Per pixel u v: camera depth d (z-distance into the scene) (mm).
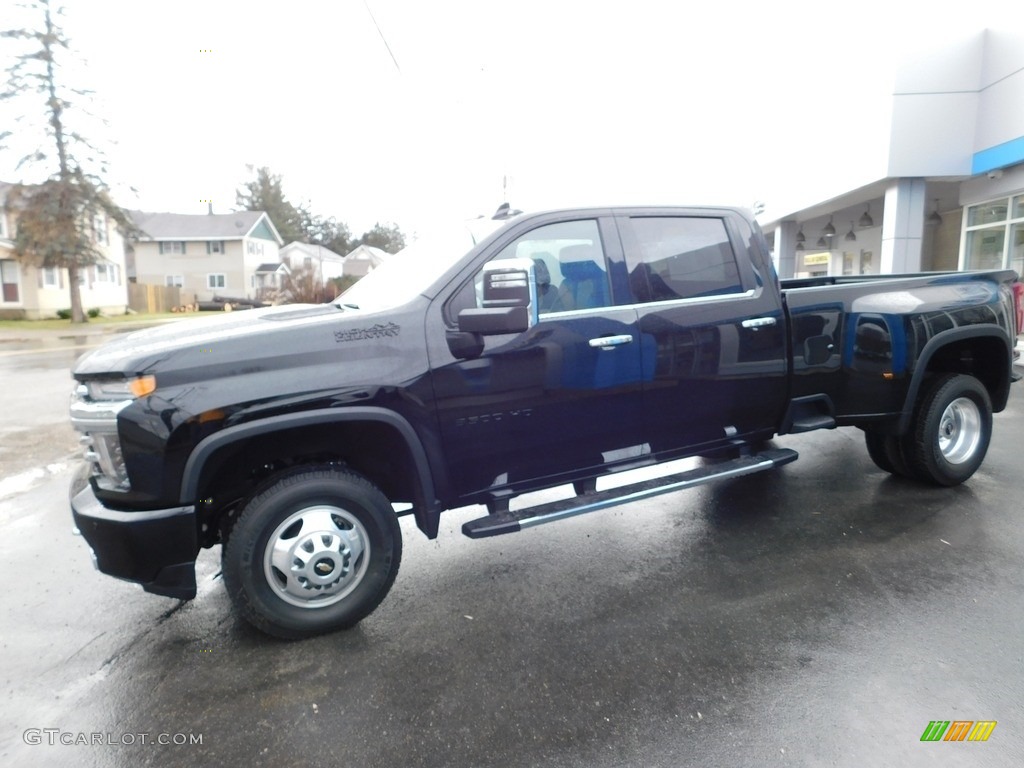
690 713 2613
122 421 2812
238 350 2963
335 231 96250
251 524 3029
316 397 3023
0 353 18453
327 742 2516
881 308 4621
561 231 3717
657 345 3877
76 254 31562
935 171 13141
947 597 3410
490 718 2625
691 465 6059
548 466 3713
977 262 14367
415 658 3059
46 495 5684
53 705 2787
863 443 6445
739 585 3646
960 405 4941
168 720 2670
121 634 3350
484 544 4379
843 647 3018
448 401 3320
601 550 4219
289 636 3191
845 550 4012
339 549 3182
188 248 53844
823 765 2318
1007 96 12039
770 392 4367
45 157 31000
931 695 2668
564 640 3176
